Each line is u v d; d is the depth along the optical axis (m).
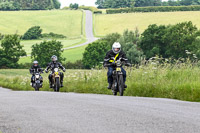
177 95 30.23
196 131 11.89
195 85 30.86
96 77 49.16
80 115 15.41
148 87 34.59
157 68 42.47
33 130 12.33
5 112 16.80
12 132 12.10
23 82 68.69
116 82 33.03
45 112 16.45
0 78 93.00
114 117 14.76
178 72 40.78
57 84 48.25
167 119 14.25
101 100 22.58
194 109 18.19
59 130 12.16
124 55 33.56
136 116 15.01
